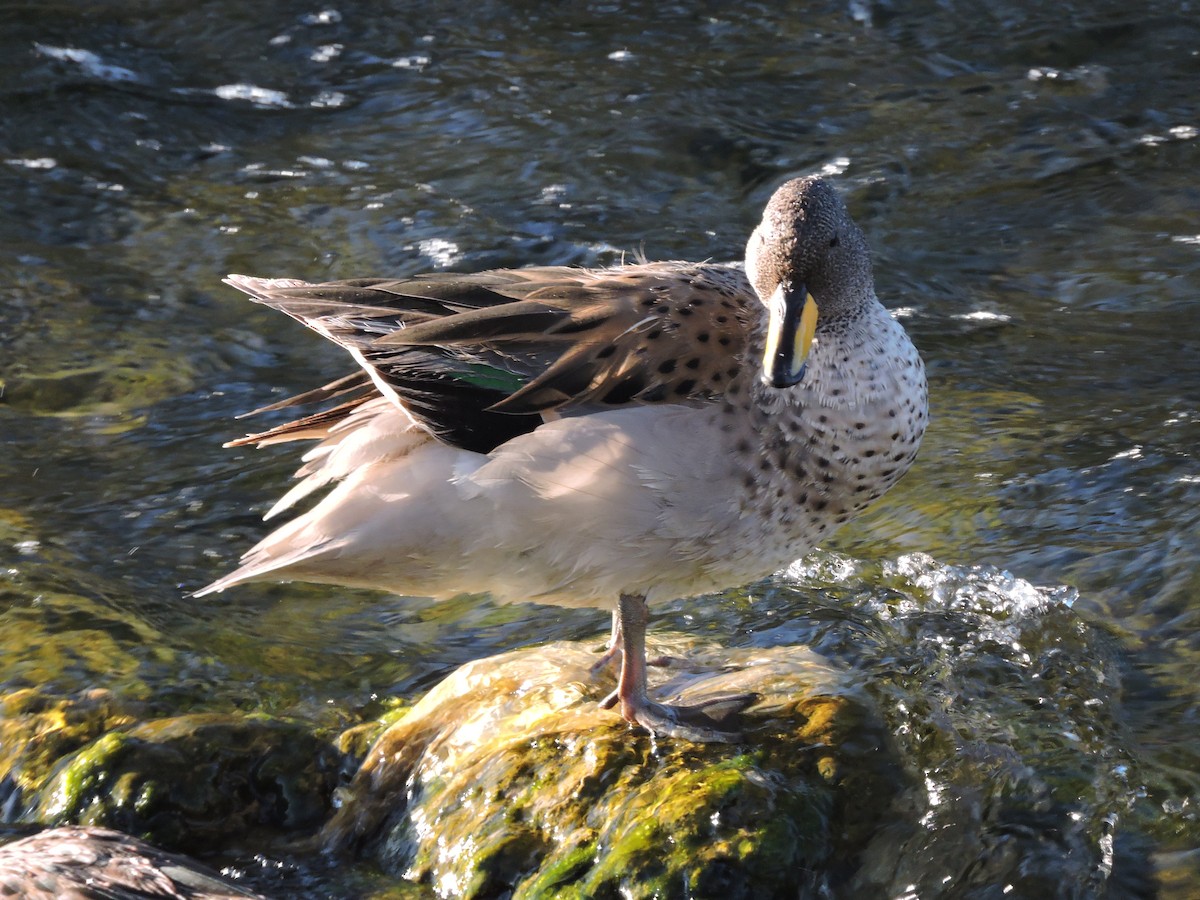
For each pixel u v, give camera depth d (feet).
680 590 26.86
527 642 33.19
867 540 35.63
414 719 28.07
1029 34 65.41
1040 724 27.99
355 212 54.65
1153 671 29.99
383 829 26.40
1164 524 34.96
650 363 25.67
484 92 62.54
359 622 34.14
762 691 27.50
